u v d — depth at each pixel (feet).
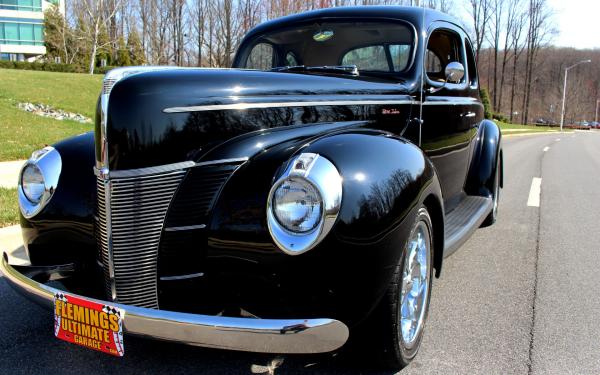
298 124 9.29
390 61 12.36
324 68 12.09
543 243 17.31
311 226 7.00
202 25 124.26
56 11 173.68
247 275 7.45
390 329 8.01
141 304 8.00
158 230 7.91
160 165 7.89
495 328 10.84
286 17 14.52
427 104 12.35
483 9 187.42
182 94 8.18
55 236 9.46
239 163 8.20
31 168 9.82
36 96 56.44
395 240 7.62
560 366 9.31
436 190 9.07
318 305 7.17
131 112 7.87
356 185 7.30
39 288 8.09
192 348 9.78
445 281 13.62
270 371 8.89
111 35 154.92
